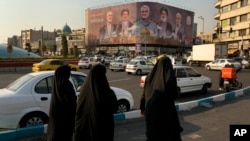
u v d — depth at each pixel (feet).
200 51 155.74
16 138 21.29
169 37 343.26
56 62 95.20
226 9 260.83
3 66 115.55
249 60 139.33
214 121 28.02
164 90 13.94
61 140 15.33
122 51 336.08
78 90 25.48
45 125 22.65
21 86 23.71
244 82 71.46
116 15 340.80
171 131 14.37
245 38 229.25
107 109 13.50
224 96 40.19
